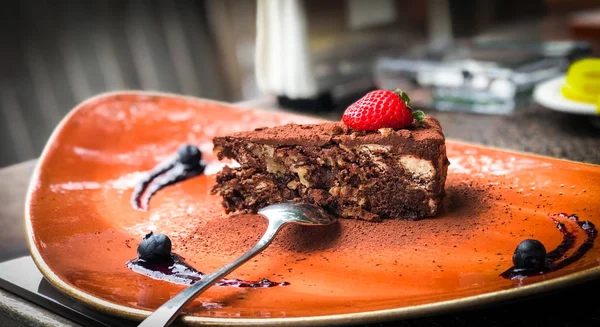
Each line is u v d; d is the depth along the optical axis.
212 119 0.66
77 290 0.45
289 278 0.47
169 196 0.58
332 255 0.49
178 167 0.62
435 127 0.53
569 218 0.49
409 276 0.46
